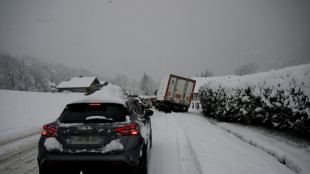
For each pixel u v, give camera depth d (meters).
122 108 2.92
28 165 3.89
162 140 5.80
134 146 2.53
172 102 16.28
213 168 3.34
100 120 2.59
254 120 6.98
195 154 4.13
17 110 11.63
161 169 3.62
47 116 11.65
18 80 59.22
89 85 60.44
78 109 2.84
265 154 4.27
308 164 3.33
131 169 2.44
